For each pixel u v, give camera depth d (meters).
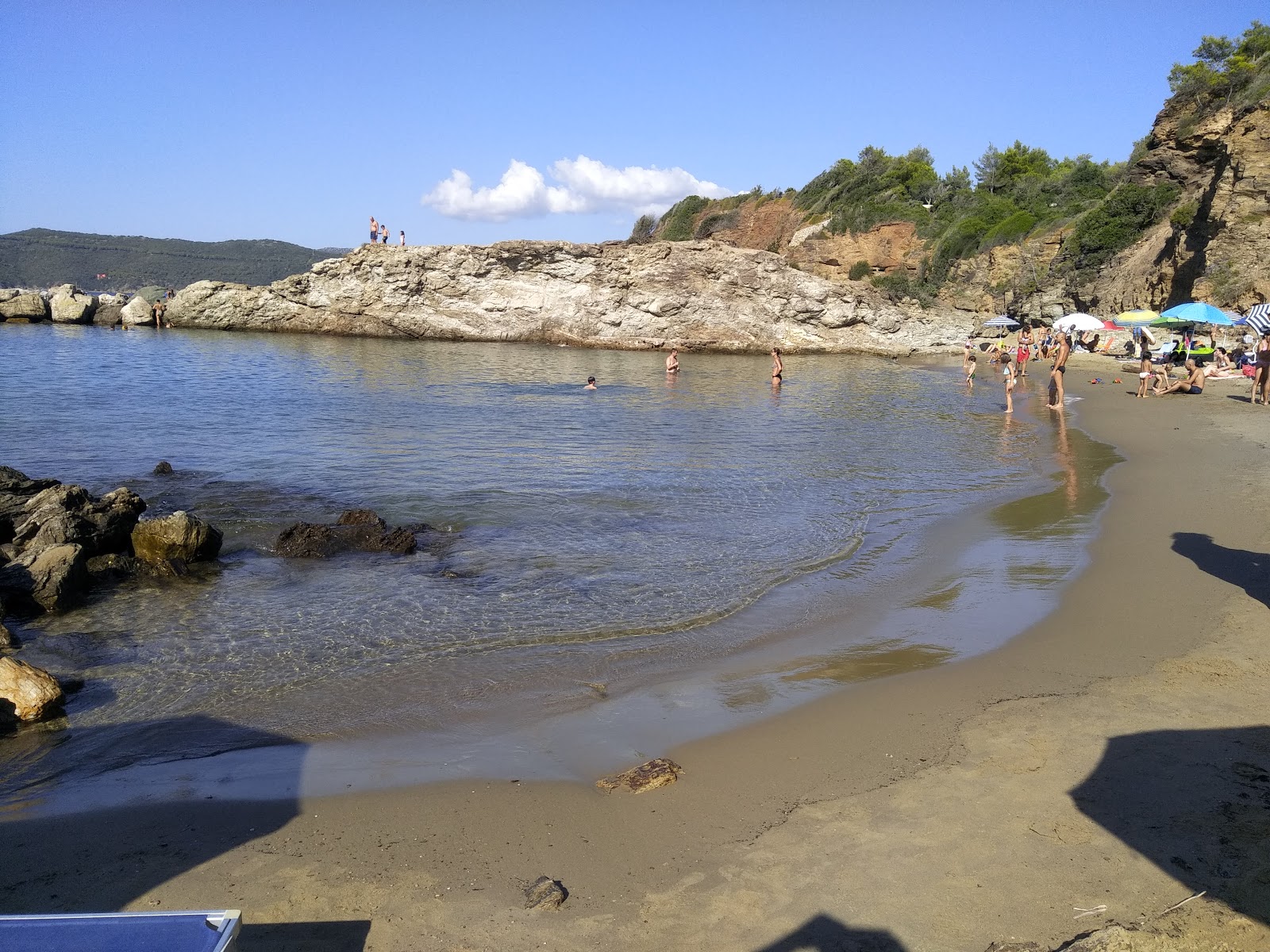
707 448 19.92
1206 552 10.55
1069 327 38.22
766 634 8.51
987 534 12.27
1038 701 6.69
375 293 55.09
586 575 10.36
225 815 5.28
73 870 4.67
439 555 11.24
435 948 4.04
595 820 5.18
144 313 57.25
